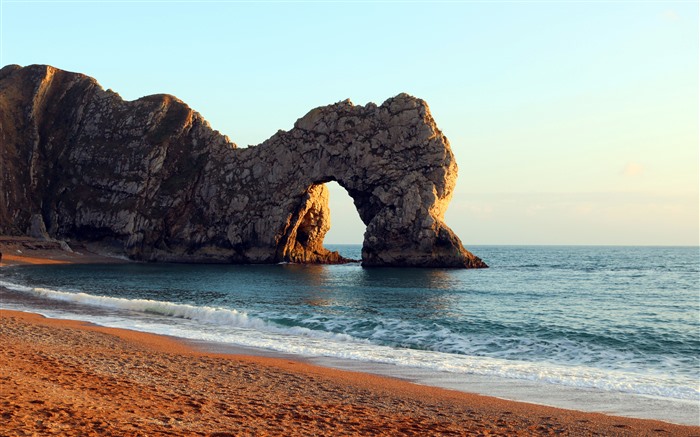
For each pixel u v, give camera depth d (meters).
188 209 132.88
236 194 127.81
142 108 145.25
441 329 32.94
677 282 79.12
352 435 12.53
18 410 11.66
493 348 27.80
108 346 23.78
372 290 64.69
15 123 146.50
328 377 19.59
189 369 19.58
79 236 134.38
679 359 25.41
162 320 35.53
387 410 15.35
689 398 17.73
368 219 118.81
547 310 45.16
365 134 117.94
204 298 53.72
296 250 129.62
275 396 16.22
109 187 135.12
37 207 138.62
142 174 133.12
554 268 117.19
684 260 164.75
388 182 113.94
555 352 26.97
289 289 65.00
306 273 94.38
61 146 148.62
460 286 71.00
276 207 122.31
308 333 31.16
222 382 17.77
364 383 18.88
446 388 18.72
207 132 141.38
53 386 14.60
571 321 37.97
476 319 38.53
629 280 83.50
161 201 132.50
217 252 125.50
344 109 121.88
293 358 23.56
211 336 28.95
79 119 149.88
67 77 160.12
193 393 15.74
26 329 26.81
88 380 16.11
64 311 38.88
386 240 111.81
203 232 128.12
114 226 129.62
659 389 18.83
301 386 17.91
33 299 46.38
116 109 148.12
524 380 20.12
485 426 14.18
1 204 132.25
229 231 125.38
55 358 19.61
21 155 142.38
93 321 34.06
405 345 28.36
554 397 17.75
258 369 20.34
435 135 114.81
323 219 132.62
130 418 12.12
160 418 12.47
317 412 14.55
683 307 47.78
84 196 137.00
